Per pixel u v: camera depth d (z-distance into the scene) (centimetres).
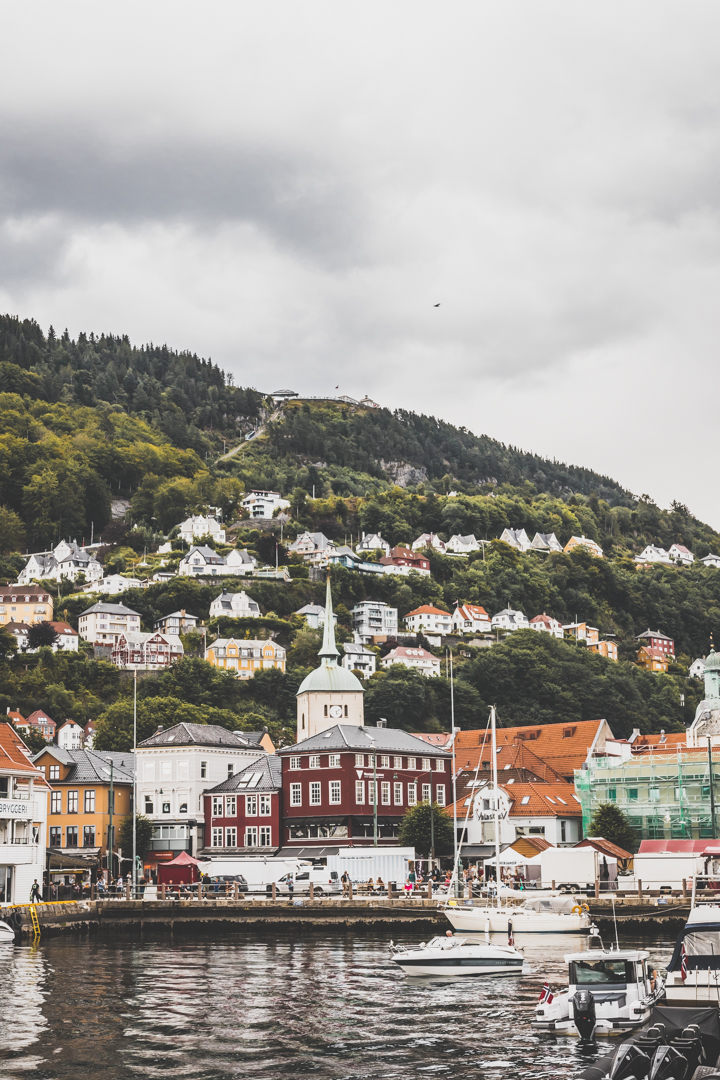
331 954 8875
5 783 11469
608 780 14912
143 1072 5078
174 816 16325
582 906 9738
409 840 14100
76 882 13488
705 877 6500
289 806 15500
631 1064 4191
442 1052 5384
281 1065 5181
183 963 8450
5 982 7506
